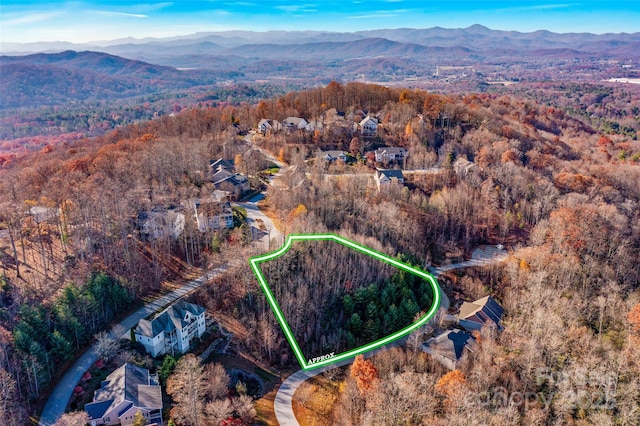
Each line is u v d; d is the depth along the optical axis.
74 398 72.56
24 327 76.06
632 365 73.56
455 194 130.12
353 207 117.25
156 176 133.00
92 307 85.50
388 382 71.81
